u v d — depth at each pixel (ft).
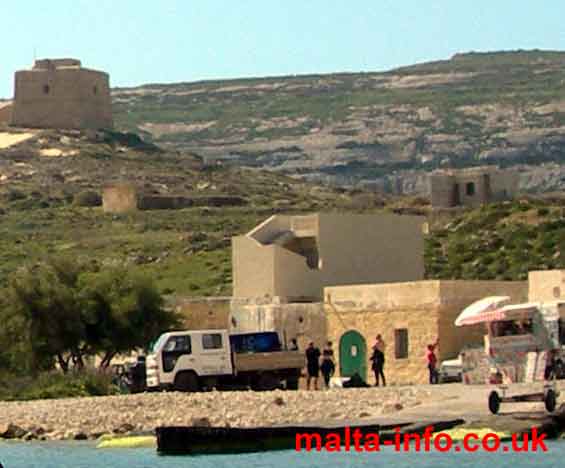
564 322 320.29
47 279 428.97
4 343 423.23
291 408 308.40
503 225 620.08
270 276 424.05
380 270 433.07
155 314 430.61
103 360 428.15
